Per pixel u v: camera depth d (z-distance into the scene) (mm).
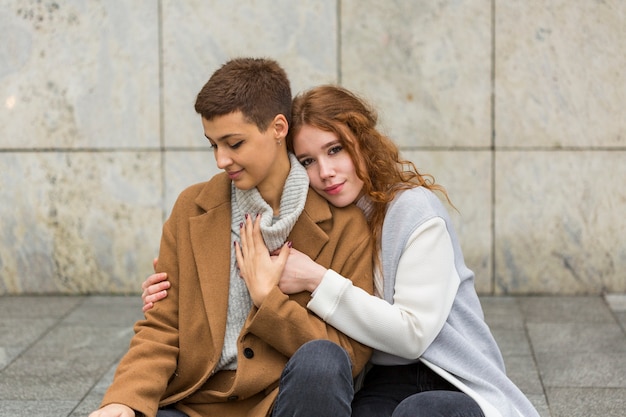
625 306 6047
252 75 2846
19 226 6492
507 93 6230
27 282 6543
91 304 6285
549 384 4570
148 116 6359
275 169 2994
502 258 6336
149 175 6406
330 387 2613
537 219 6297
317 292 2896
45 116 6398
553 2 6164
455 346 2979
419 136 6293
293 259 2945
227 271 2998
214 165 6375
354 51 6266
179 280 3021
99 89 6359
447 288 2980
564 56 6191
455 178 6301
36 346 5305
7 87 6383
